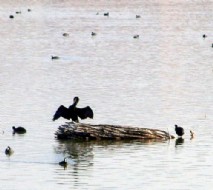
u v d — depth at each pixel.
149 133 58.09
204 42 117.88
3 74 86.75
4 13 163.50
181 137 58.62
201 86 79.88
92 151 54.53
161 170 50.12
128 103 70.31
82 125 57.72
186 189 46.34
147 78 84.44
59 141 57.09
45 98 72.62
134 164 51.41
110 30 133.12
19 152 53.88
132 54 103.75
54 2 193.12
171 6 185.25
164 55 103.06
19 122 62.59
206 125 62.38
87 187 46.53
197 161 52.25
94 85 79.62
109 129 57.91
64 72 88.19
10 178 48.12
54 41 117.94
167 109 68.00
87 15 160.25
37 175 48.81
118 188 46.34
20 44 114.19
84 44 114.56
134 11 171.12
